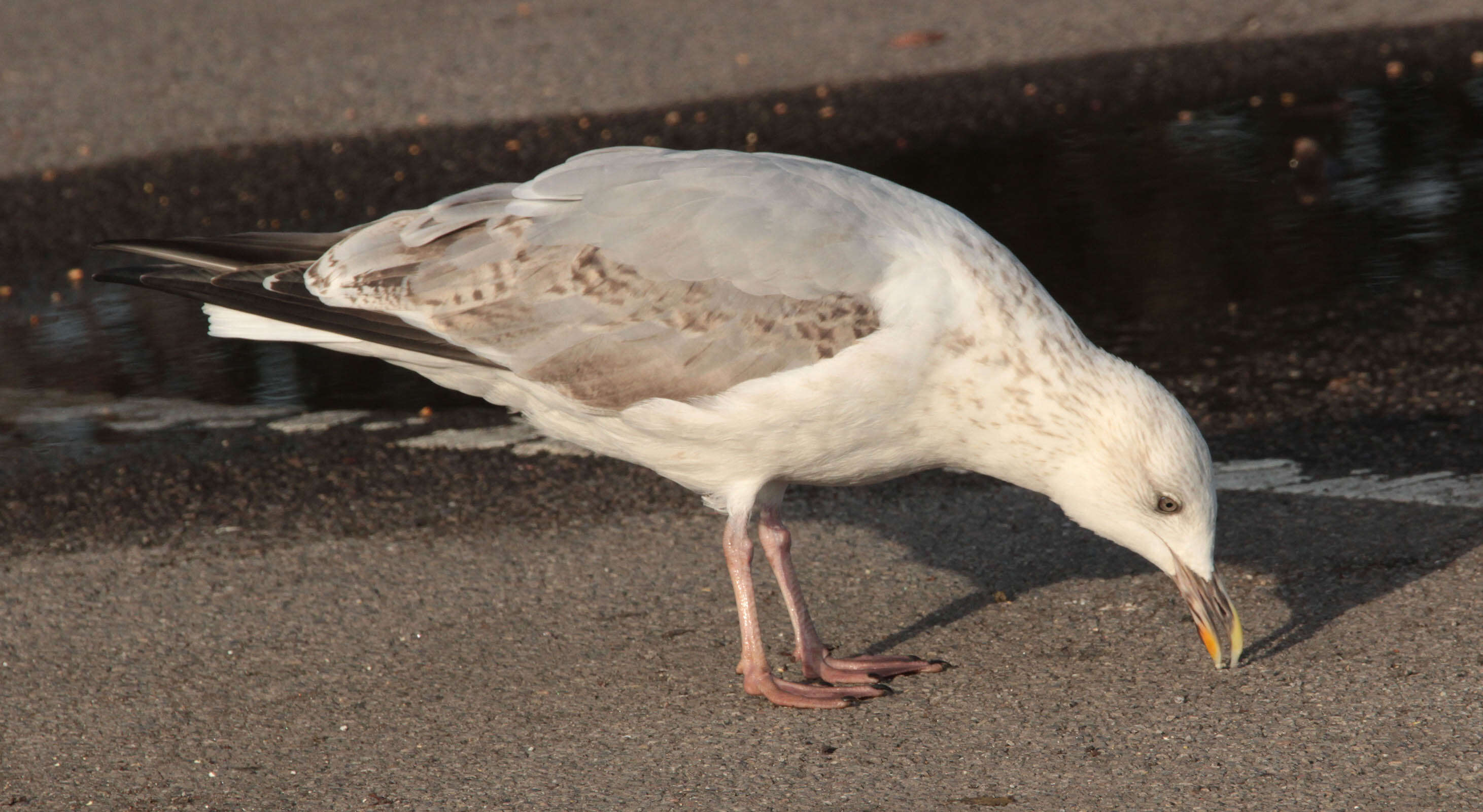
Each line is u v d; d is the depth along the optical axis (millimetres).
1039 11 27141
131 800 8016
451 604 10164
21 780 8289
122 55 28469
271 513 11781
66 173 22547
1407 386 12547
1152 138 20500
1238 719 8031
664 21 28266
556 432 9602
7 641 9977
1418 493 10648
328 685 9203
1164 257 16359
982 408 8664
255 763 8336
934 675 8961
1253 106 21516
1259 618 9242
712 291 8672
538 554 10828
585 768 8039
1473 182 17875
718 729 8422
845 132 21750
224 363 15383
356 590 10438
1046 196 18625
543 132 22719
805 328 8516
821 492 11656
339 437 13258
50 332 16609
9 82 27297
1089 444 8531
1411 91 21516
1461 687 8094
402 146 22625
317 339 9406
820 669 9039
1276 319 14375
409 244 9195
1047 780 7570
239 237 9633
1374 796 7164
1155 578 9883
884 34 26531
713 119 22797
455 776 8039
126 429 13719
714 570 10453
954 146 20859
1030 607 9680
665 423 8820
